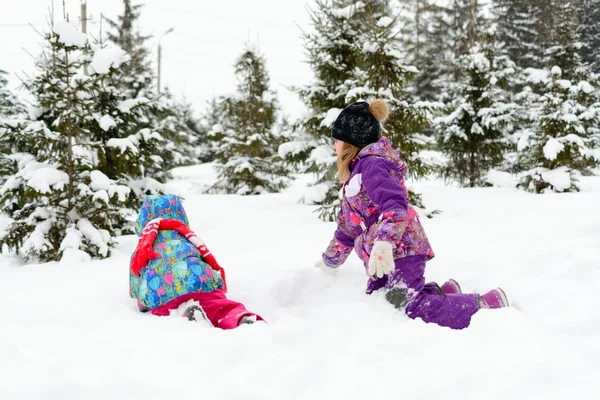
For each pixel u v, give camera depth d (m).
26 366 1.87
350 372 1.81
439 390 1.66
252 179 14.77
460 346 2.01
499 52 22.33
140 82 13.20
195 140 28.58
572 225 4.85
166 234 2.85
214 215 8.57
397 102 7.28
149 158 7.05
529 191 10.21
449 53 28.75
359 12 8.38
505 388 1.63
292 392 1.69
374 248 2.35
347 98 7.27
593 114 12.38
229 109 15.45
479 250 3.89
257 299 2.93
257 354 2.03
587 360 1.82
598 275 2.92
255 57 15.34
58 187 4.90
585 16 25.59
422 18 29.89
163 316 2.58
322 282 3.22
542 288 2.67
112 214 5.38
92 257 5.05
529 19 28.14
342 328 2.35
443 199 8.80
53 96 5.23
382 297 2.75
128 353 2.03
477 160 12.52
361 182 2.64
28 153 6.22
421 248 2.59
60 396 1.64
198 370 1.88
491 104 12.52
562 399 1.57
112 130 6.66
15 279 3.78
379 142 2.68
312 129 8.60
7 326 2.37
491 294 2.45
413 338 2.14
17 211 5.26
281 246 4.71
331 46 8.41
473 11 26.73
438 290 2.52
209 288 2.67
